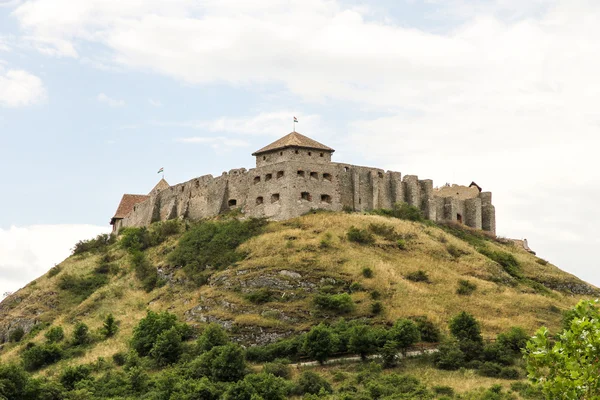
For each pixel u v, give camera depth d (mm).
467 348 105438
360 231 136000
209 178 158250
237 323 113938
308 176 145750
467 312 118812
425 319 112500
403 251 135125
